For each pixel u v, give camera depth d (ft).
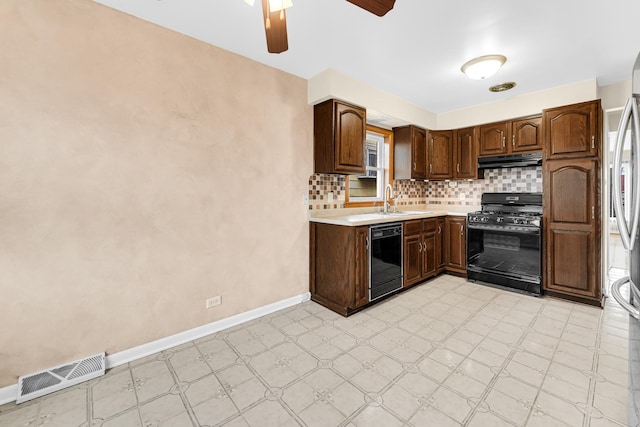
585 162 9.02
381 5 3.79
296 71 8.84
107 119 5.90
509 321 8.05
